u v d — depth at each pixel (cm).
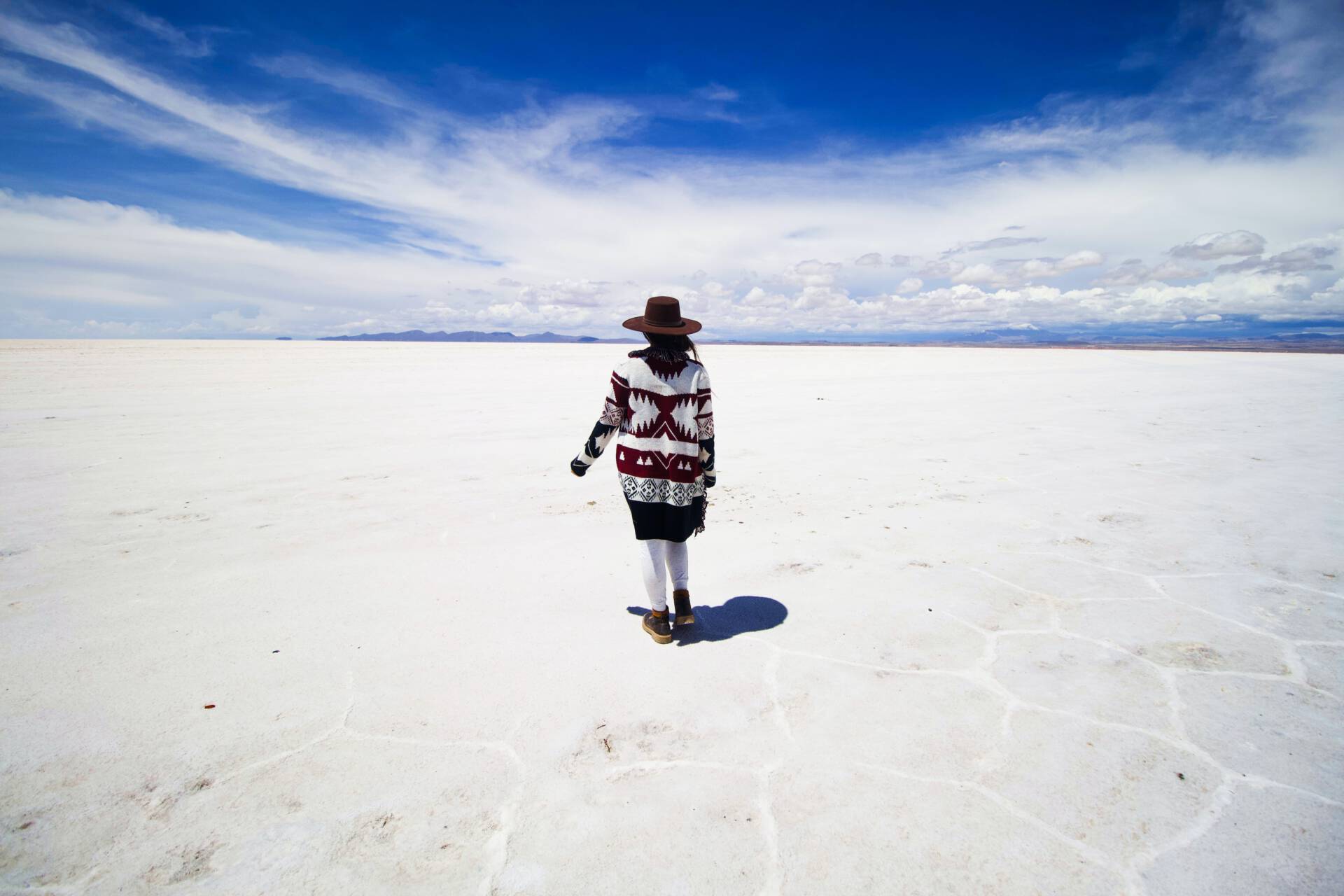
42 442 820
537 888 170
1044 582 379
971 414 1139
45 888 169
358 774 216
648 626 312
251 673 280
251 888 170
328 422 1031
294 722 245
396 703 258
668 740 234
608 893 168
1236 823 191
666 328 305
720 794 206
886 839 186
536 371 2333
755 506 548
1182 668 281
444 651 300
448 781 212
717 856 181
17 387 1492
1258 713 247
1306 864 176
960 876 173
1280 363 2936
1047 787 208
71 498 561
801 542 454
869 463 720
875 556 425
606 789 209
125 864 178
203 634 315
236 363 2564
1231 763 219
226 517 511
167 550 433
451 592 370
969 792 206
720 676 278
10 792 205
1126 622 327
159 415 1080
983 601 353
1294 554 421
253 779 213
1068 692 263
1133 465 707
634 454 309
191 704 256
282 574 394
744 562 418
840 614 338
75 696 261
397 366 2552
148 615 335
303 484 622
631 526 495
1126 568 401
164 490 593
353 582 383
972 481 635
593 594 367
